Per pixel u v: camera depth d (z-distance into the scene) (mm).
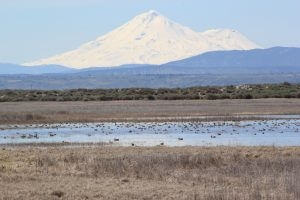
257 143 60062
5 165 40844
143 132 75375
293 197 30438
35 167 39969
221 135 70375
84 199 30219
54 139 66812
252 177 35906
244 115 102438
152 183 34625
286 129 78062
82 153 47844
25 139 66938
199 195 30734
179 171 38188
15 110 116062
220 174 37312
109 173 37625
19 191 31828
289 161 40500
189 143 60438
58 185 33625
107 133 74500
